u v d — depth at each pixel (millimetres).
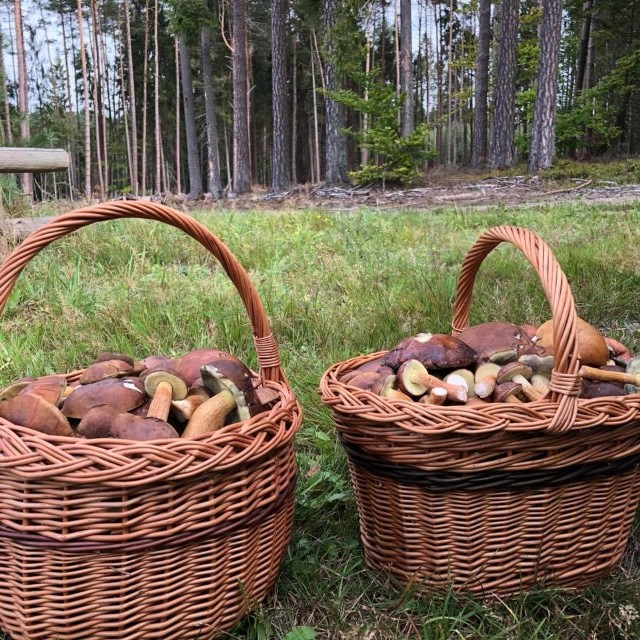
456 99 36531
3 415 1438
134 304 3812
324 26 16953
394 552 1680
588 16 25109
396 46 30797
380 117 16453
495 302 3727
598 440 1554
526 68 26422
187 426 1513
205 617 1463
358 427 1625
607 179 14273
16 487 1316
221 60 35312
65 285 4184
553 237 6195
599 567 1688
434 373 1824
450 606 1589
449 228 7188
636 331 3496
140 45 37719
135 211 1612
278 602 1659
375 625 1562
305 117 42594
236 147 21844
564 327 1479
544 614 1616
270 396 1655
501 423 1475
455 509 1573
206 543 1413
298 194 16984
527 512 1576
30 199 6344
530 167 16781
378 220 7641
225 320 3469
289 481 1622
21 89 22328
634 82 25906
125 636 1392
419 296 3938
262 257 5355
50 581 1339
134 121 31641
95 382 1609
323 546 1855
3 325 3586
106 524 1314
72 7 38719
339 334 3355
